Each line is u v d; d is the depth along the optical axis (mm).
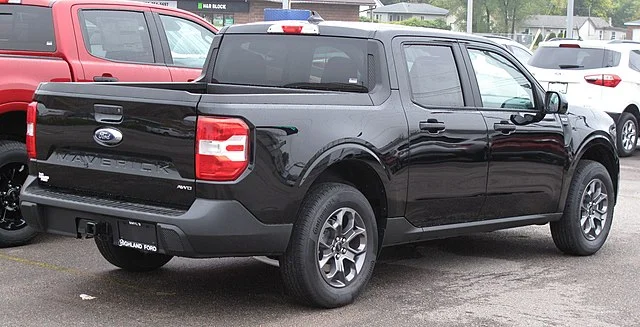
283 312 6129
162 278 6953
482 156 7023
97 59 8359
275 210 5750
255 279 6977
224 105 5562
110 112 5898
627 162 14938
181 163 5625
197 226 5523
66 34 8211
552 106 7539
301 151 5840
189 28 9211
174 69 8883
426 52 6855
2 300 6270
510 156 7258
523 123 7391
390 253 8023
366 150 6199
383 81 6504
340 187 6137
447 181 6812
